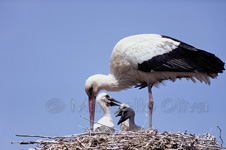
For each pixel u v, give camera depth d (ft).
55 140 39.65
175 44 49.03
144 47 49.16
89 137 38.78
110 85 51.29
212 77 49.26
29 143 38.86
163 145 37.68
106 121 49.11
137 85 52.13
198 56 48.24
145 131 39.81
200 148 38.37
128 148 37.68
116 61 50.65
